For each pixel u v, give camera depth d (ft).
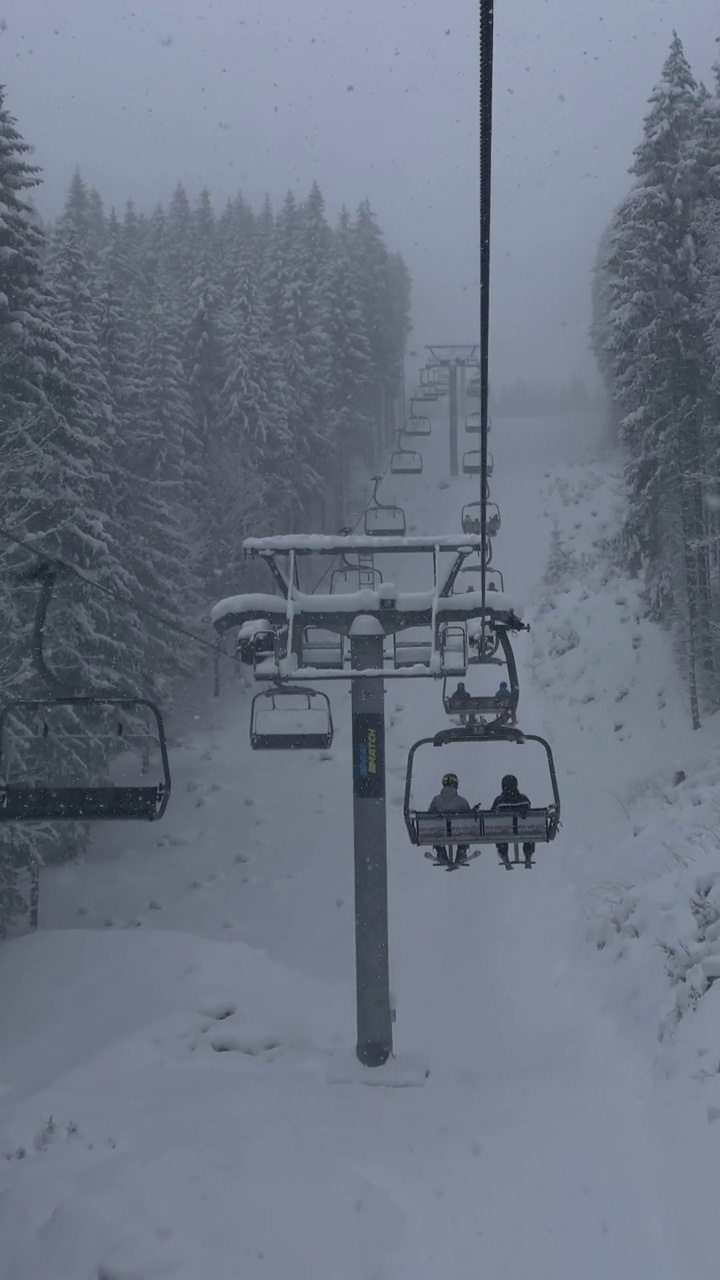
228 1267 27.68
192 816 114.42
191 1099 45.24
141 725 113.60
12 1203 32.83
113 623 106.83
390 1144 37.14
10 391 90.12
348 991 67.72
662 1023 44.06
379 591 53.72
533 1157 34.68
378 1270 28.09
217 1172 33.22
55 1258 28.86
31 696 90.22
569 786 104.99
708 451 106.73
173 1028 56.13
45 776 94.63
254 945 85.71
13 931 93.20
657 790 92.68
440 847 45.44
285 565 166.61
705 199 108.68
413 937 81.35
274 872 99.40
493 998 64.49
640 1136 34.78
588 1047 49.16
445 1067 52.65
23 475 88.38
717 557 111.65
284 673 51.39
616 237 112.68
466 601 52.70
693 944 52.75
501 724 45.70
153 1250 27.99
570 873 83.25
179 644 132.36
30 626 86.22
